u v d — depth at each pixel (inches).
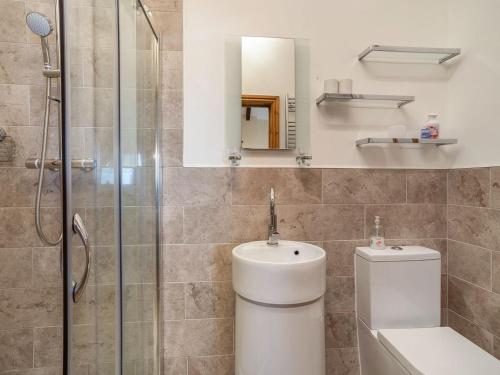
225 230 60.8
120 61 42.0
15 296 53.4
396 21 64.2
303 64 62.4
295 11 62.2
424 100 64.9
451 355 46.1
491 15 55.2
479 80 57.7
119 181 42.2
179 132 60.0
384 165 63.6
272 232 57.4
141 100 51.0
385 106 63.7
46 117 47.7
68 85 33.9
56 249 50.9
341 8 63.2
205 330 60.6
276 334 46.4
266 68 61.6
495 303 53.9
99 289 38.4
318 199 62.4
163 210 59.9
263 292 46.2
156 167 58.1
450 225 64.0
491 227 54.7
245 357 48.9
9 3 51.8
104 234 39.4
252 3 61.4
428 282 58.2
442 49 60.9
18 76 52.1
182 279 60.2
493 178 54.3
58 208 48.3
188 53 60.1
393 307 57.5
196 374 60.6
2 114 52.1
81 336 35.1
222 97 60.8
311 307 48.1
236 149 60.9
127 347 45.2
